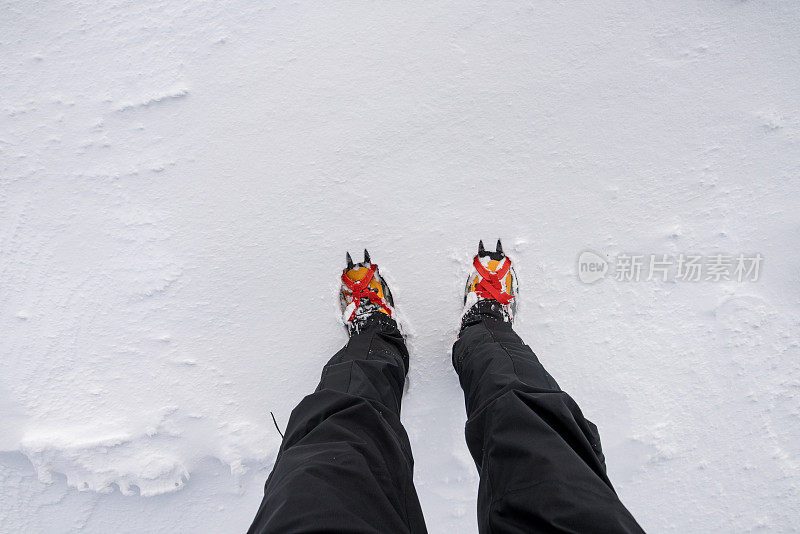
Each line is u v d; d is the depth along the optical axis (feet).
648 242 3.92
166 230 4.00
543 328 4.00
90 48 4.02
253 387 4.00
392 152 4.00
